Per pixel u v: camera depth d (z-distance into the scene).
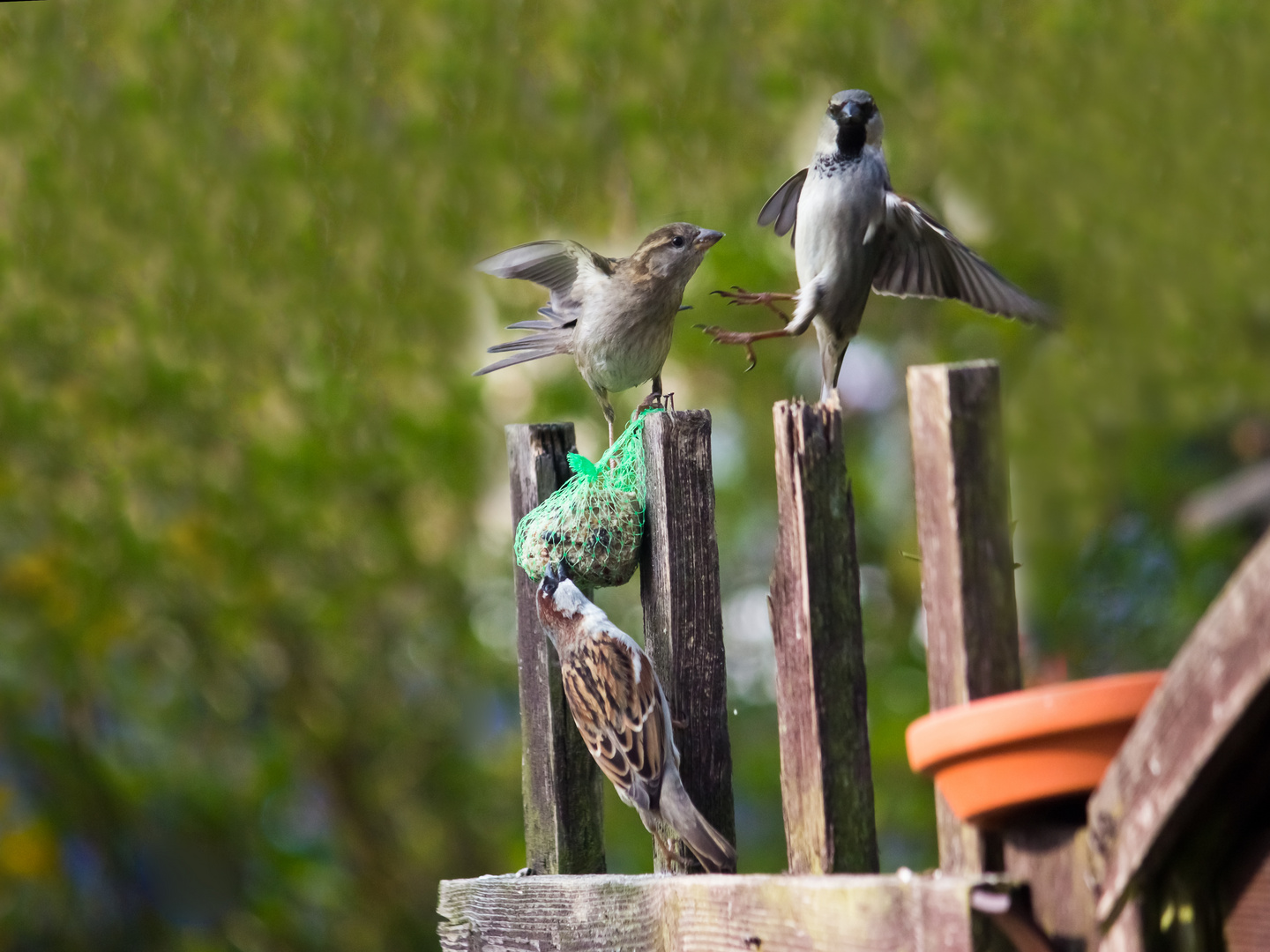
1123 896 3.01
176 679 14.12
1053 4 13.21
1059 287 13.27
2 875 12.97
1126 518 13.56
